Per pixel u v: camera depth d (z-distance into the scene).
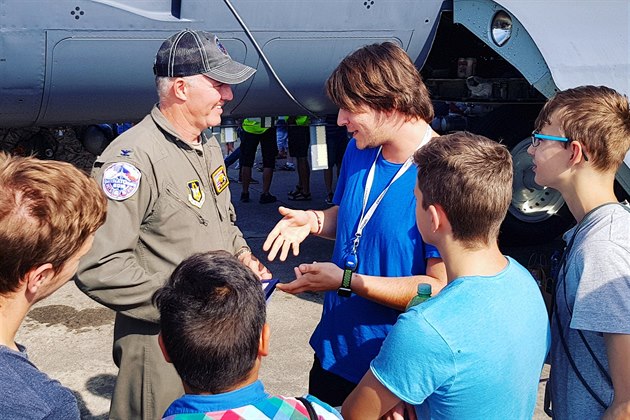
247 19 4.05
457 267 1.60
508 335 1.52
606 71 4.07
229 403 1.32
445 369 1.47
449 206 1.56
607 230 1.68
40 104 3.96
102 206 1.40
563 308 1.76
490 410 1.53
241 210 7.28
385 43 2.13
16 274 1.27
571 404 1.74
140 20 3.85
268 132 7.37
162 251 2.30
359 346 2.22
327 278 2.11
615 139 1.73
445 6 4.47
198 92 2.32
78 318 4.41
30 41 3.70
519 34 4.13
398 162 2.16
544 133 1.83
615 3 4.26
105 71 3.92
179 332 1.30
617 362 1.58
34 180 1.29
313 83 4.42
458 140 1.63
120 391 2.37
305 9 4.14
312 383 2.42
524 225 5.47
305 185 7.75
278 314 4.56
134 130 2.33
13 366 1.25
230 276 1.36
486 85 5.15
